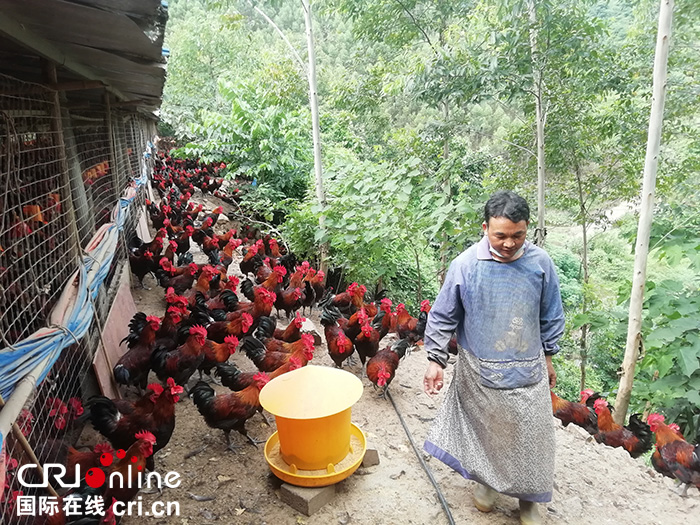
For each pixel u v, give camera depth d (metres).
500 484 2.82
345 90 11.63
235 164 13.39
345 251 7.95
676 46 7.55
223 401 3.58
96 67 4.81
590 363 11.49
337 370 3.44
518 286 2.68
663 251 6.57
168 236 9.41
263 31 31.61
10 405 2.06
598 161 10.03
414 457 3.83
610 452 4.46
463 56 8.25
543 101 8.70
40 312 3.32
